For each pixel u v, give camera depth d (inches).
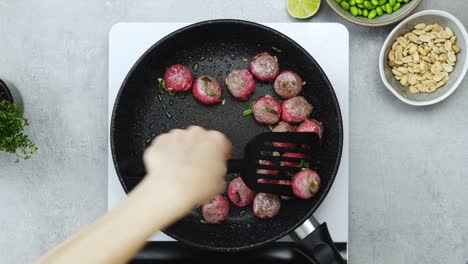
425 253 39.4
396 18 37.3
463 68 37.6
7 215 39.9
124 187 35.5
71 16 39.9
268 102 36.6
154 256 38.0
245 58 38.2
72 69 39.9
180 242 37.3
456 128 39.4
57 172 39.7
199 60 38.3
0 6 39.9
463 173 39.4
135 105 37.9
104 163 39.7
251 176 33.8
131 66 38.0
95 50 39.9
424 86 38.4
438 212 39.4
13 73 40.0
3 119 36.4
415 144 39.4
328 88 34.9
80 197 39.6
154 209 18.3
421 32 38.0
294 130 36.9
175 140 21.5
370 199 39.4
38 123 39.8
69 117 39.8
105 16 39.9
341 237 37.5
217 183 20.7
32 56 40.0
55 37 39.9
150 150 21.0
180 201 18.7
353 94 39.5
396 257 39.4
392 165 39.4
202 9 39.6
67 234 39.7
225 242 37.4
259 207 36.4
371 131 39.4
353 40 39.5
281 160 33.5
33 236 39.8
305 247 34.8
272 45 37.6
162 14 39.8
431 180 39.4
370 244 39.4
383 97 39.4
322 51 37.7
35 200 39.8
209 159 20.8
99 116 39.8
